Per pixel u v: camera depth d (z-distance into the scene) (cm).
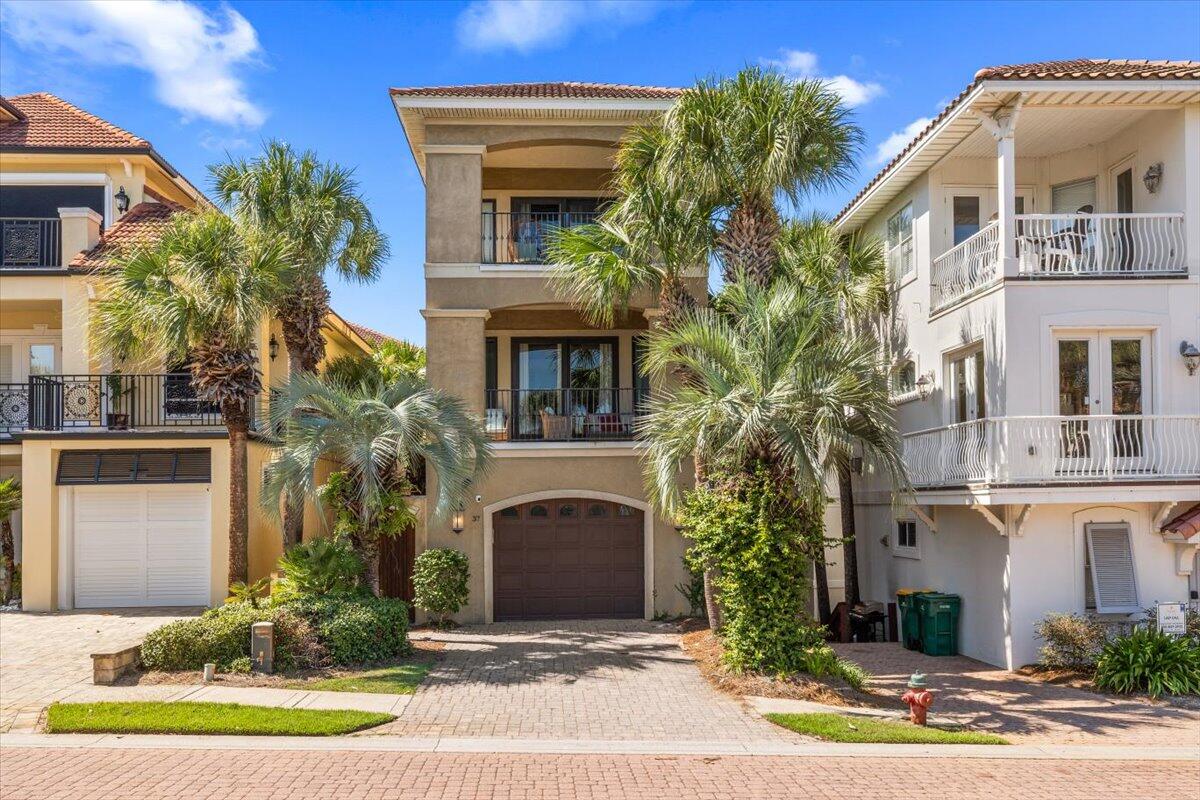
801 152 1383
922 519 1698
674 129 1415
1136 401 1440
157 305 1447
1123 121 1532
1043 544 1410
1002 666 1430
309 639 1269
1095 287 1427
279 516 1427
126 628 1546
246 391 1562
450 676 1253
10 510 1819
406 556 1803
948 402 1659
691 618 1747
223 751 900
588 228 1593
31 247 2023
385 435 1320
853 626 1798
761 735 991
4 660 1290
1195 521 1357
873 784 830
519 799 769
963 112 1473
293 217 1639
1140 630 1316
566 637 1576
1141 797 807
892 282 1953
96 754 885
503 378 2077
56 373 2023
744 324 1273
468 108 1778
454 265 1803
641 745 946
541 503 1816
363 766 856
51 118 2255
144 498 1825
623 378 2073
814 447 1162
